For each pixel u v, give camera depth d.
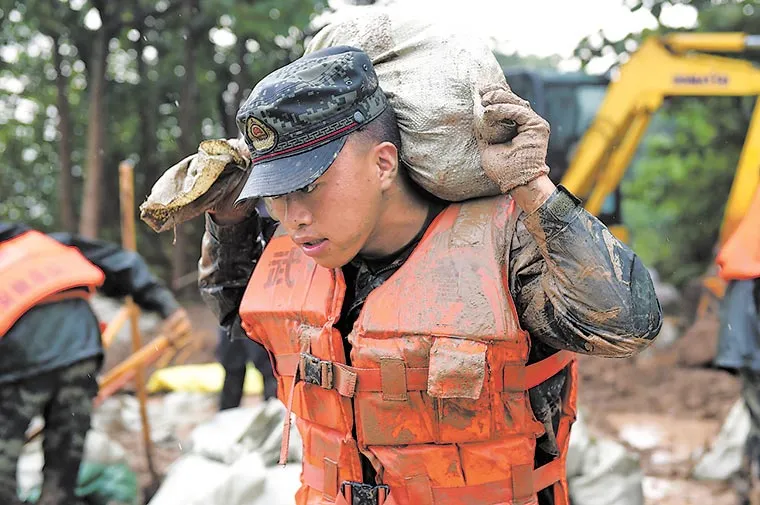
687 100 14.05
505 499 1.71
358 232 1.64
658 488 5.00
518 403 1.68
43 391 3.60
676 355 8.95
